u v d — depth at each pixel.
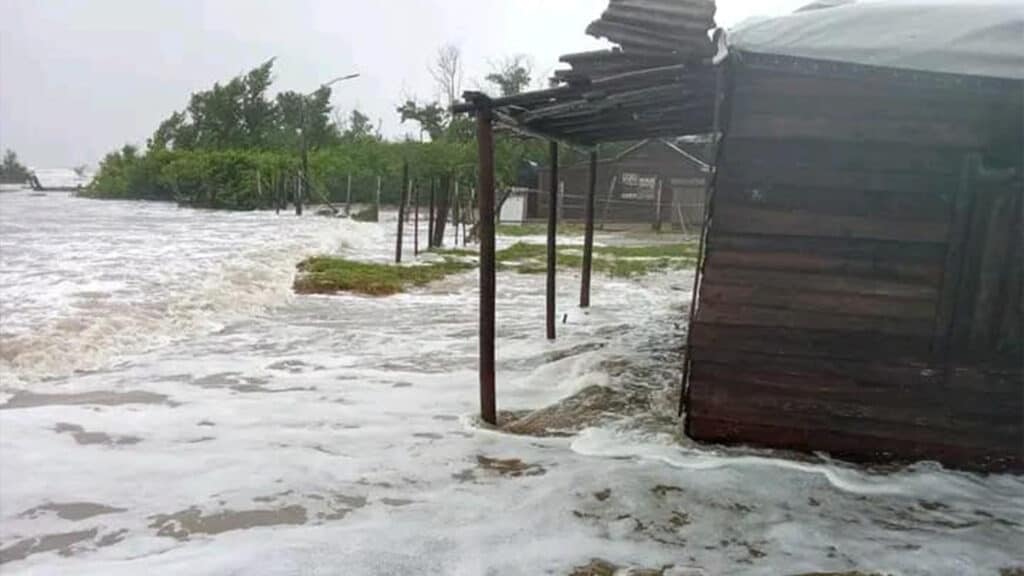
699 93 4.34
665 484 3.85
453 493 3.79
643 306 9.98
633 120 5.88
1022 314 3.90
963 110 3.80
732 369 4.24
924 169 3.89
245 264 12.67
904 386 4.05
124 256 13.10
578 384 5.80
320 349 7.23
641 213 29.28
